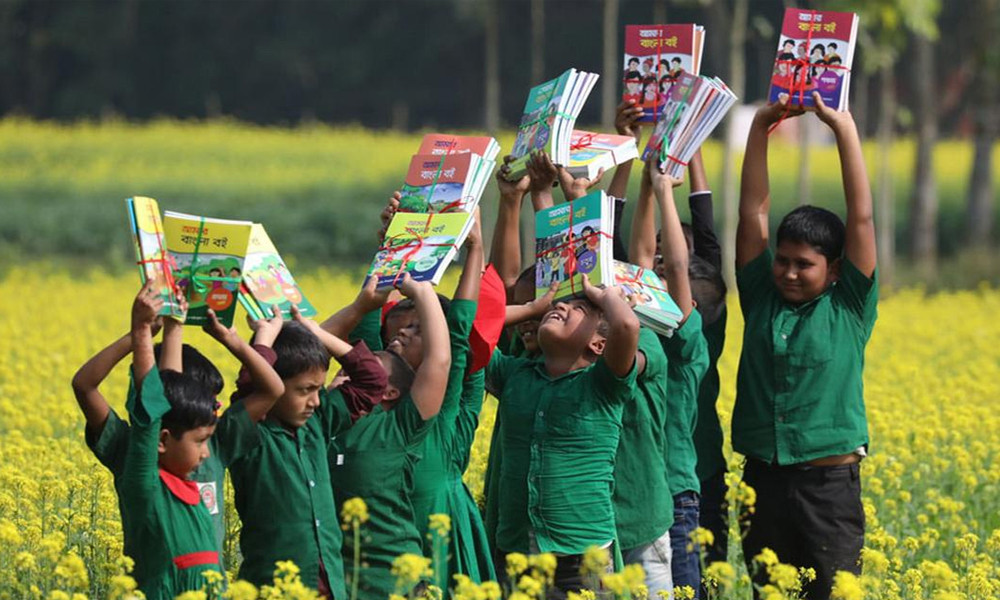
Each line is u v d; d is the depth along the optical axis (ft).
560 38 516.73
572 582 63.77
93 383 56.95
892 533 84.17
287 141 388.78
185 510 56.75
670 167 69.26
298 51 544.21
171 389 55.88
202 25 556.10
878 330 161.48
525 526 64.44
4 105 572.10
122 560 55.52
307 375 58.75
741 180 74.38
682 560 70.03
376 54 542.16
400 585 54.80
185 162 353.31
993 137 300.20
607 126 231.30
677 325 66.49
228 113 561.84
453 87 545.03
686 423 70.38
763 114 72.74
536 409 64.69
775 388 71.97
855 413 71.72
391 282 62.64
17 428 101.86
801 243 71.72
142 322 54.49
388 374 62.90
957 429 100.32
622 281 65.67
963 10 431.84
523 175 70.95
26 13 570.05
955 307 190.70
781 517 71.92
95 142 368.48
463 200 63.82
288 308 62.23
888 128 248.11
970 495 90.22
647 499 66.59
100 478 73.97
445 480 64.08
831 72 71.10
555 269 65.92
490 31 251.80
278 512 59.11
